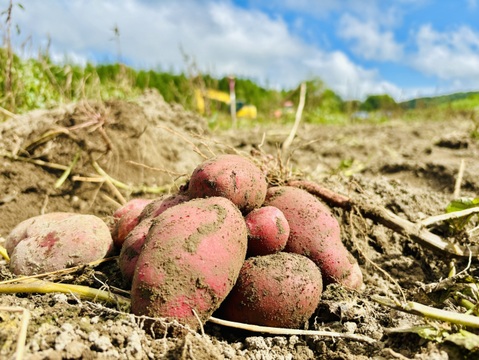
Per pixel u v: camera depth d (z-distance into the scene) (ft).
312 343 1.08
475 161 2.99
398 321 1.10
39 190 1.96
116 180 2.09
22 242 1.28
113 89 4.04
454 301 1.21
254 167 1.22
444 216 1.50
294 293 1.06
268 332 1.06
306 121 6.58
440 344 0.95
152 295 0.96
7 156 2.02
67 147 2.10
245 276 1.08
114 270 1.28
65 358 0.84
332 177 2.12
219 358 0.92
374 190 2.00
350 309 1.14
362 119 7.18
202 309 0.98
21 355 0.80
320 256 1.21
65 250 1.24
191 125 2.81
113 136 2.17
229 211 1.05
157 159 2.27
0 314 0.92
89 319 0.98
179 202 1.22
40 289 1.11
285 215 1.24
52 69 3.71
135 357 0.88
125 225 1.32
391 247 1.63
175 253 0.98
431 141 3.91
